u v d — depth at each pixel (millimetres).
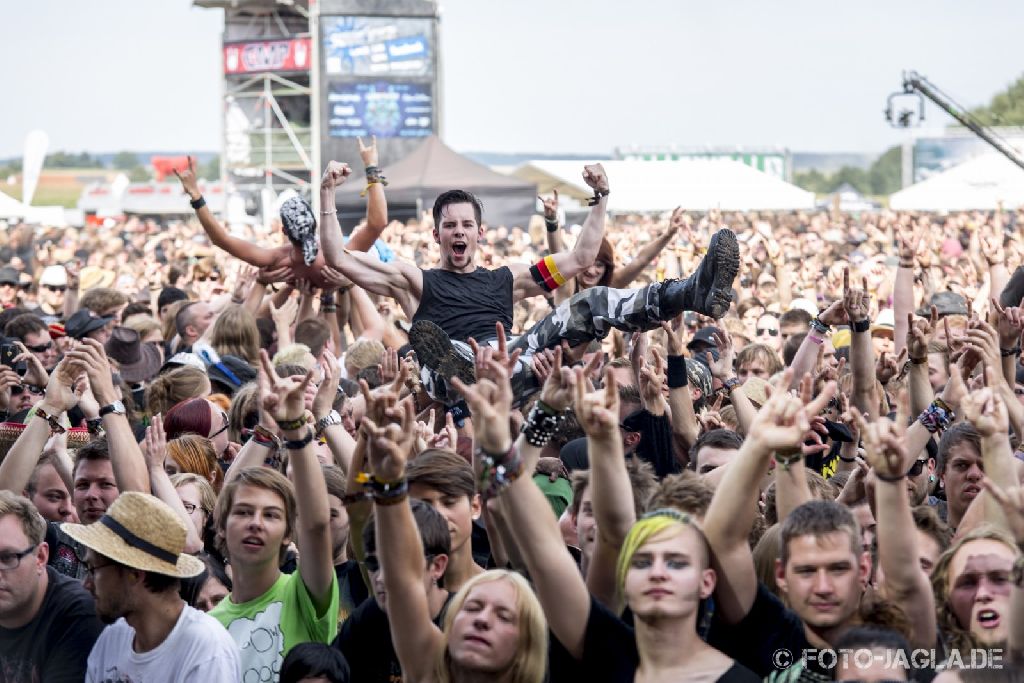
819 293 20453
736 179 38094
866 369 7727
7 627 5848
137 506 5434
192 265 20875
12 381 8508
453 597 4977
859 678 4430
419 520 5273
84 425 8805
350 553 6504
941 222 36406
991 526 5219
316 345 10867
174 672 5332
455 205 8219
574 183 38188
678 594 4527
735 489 4727
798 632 4750
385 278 8258
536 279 8320
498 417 4801
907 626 4727
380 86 48969
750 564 4762
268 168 51812
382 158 49031
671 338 7930
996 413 5320
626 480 4898
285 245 10836
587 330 7816
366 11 48625
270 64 50906
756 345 9844
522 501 4797
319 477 5520
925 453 7691
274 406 5430
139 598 5383
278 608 5719
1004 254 17688
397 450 4816
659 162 38344
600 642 4793
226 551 6309
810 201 37875
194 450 7262
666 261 16281
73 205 105125
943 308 10852
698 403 9250
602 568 5074
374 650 5328
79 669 5766
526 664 4746
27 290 20375
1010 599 4719
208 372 9734
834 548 4684
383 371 7656
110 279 20719
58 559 6840
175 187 57000
